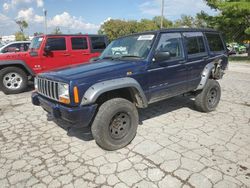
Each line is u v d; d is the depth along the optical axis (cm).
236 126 451
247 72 1268
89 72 340
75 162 329
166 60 418
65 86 322
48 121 488
